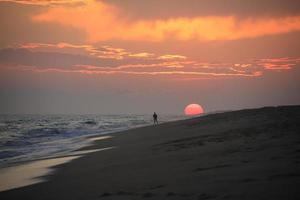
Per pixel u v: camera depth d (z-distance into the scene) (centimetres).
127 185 1377
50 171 2200
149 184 1323
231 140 2288
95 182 1598
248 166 1320
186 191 1086
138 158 2270
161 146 2817
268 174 1123
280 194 883
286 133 2156
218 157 1688
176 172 1480
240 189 990
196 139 2794
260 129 2566
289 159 1348
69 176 1942
